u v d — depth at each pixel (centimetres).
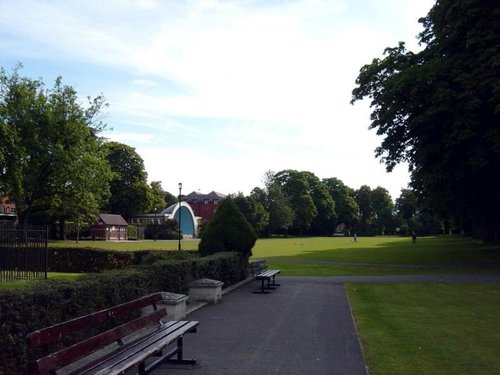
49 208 4866
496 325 1073
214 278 1584
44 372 444
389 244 6544
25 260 2228
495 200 3198
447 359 777
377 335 962
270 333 980
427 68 2688
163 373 694
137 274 961
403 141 3175
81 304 750
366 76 3203
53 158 4409
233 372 702
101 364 559
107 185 4931
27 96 4400
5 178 4116
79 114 4591
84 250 2892
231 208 2005
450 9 2656
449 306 1359
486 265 2812
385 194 15888
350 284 1927
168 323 802
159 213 11600
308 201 12750
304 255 4056
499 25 2523
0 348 589
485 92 2509
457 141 2569
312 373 700
